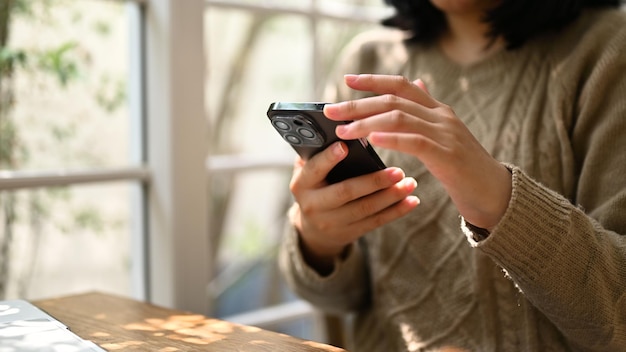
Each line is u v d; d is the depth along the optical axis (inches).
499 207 29.8
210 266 101.4
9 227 47.4
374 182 33.1
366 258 44.6
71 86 48.8
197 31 49.6
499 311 37.8
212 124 93.1
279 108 30.5
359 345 45.8
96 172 47.8
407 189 34.2
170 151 48.8
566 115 37.9
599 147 36.3
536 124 38.3
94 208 51.4
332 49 78.1
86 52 49.4
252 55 91.7
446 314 39.4
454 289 39.3
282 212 107.0
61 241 50.1
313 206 35.5
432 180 40.8
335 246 39.9
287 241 43.6
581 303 31.6
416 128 27.9
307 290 44.0
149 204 50.8
